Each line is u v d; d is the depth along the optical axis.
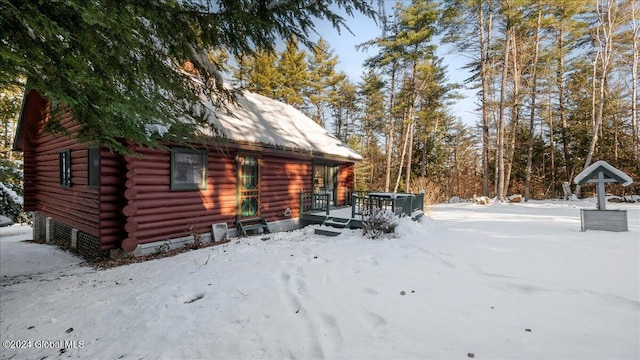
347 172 13.84
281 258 5.51
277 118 11.45
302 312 3.19
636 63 17.00
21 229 13.29
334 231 8.14
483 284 3.68
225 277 4.52
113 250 6.57
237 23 3.37
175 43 3.39
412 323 2.80
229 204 8.54
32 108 9.13
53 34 2.38
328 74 28.22
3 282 5.36
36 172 10.50
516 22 16.25
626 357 2.09
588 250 5.05
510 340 2.42
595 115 19.47
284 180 10.34
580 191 19.22
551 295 3.23
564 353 2.20
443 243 5.97
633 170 16.84
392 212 7.51
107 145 3.74
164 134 4.56
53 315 3.65
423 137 24.97
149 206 6.71
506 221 9.10
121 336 3.02
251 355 2.51
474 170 29.58
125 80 3.17
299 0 3.36
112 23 2.51
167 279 4.72
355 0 3.47
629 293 3.15
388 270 4.39
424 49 19.45
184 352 2.63
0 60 2.31
